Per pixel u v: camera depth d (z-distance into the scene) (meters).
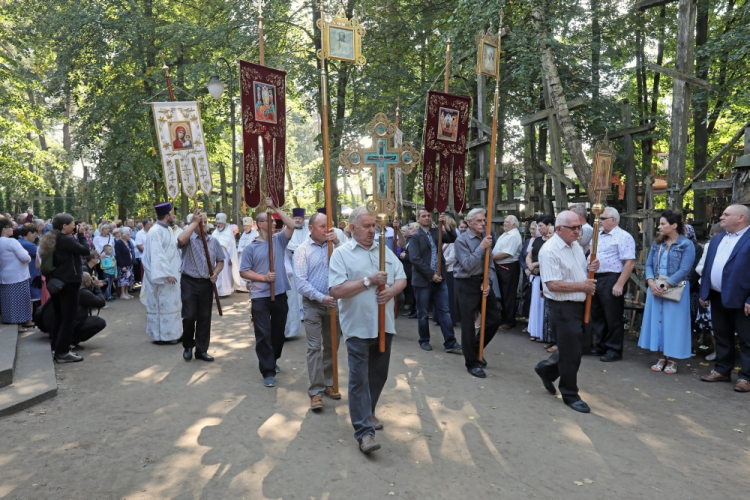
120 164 18.77
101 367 6.41
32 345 7.09
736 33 9.48
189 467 3.77
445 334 7.13
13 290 7.80
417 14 14.82
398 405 5.06
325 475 3.66
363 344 4.08
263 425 4.56
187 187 6.36
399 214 11.34
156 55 18.33
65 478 3.61
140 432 4.41
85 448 4.09
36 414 4.81
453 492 3.45
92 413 4.85
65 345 6.56
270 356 5.74
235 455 3.97
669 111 16.31
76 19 16.97
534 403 5.15
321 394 5.03
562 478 3.65
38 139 32.47
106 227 12.27
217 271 6.84
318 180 16.83
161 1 19.42
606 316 6.76
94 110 18.66
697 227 9.65
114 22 17.47
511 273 8.46
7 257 7.75
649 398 5.32
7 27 20.77
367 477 3.63
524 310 8.73
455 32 10.43
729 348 5.82
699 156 12.98
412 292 9.77
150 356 6.97
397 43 14.84
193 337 6.78
